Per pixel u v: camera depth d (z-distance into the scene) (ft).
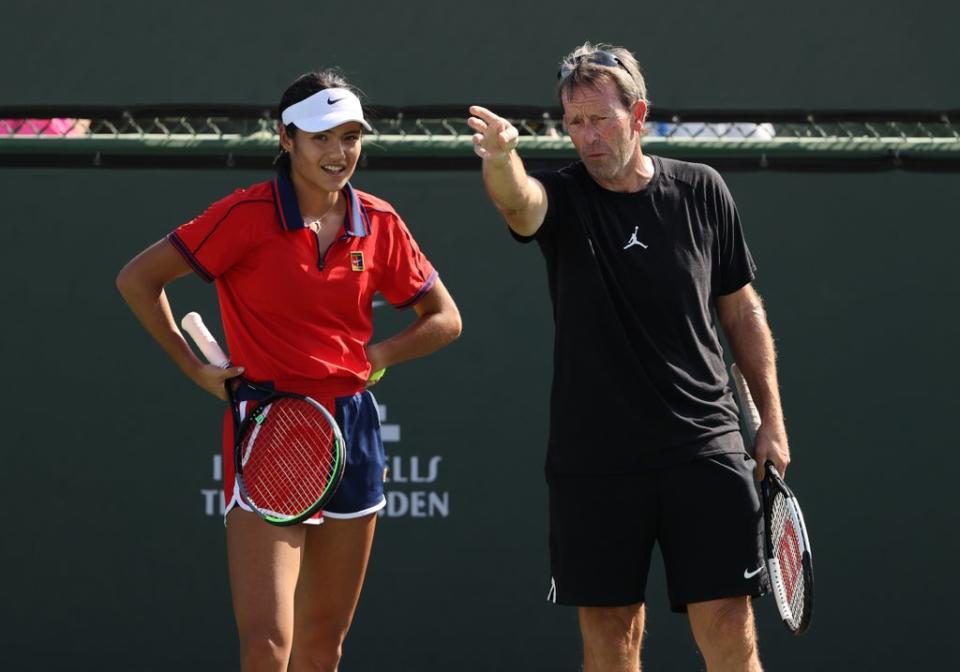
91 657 57.98
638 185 41.57
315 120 40.24
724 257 43.04
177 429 58.49
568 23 58.34
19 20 57.21
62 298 58.23
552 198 40.88
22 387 58.08
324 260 41.50
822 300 59.72
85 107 57.47
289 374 41.34
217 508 58.59
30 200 58.08
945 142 59.47
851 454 59.57
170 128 58.54
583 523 41.68
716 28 58.65
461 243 59.11
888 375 59.77
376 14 57.98
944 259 59.82
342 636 44.83
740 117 58.70
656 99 58.59
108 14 57.41
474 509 58.90
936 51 58.80
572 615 58.90
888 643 59.21
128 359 58.39
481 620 58.75
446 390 59.00
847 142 59.31
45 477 58.03
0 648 57.77
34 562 57.98
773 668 59.00
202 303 58.65
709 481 40.96
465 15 58.13
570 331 41.24
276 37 57.72
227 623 58.39
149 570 58.23
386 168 58.85
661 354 40.86
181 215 58.49
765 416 43.01
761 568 41.52
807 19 58.70
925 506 59.62
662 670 58.90
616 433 41.01
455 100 58.13
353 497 42.73
